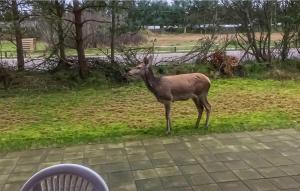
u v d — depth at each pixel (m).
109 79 11.80
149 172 5.14
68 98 10.16
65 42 11.92
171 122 7.51
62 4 11.30
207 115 7.03
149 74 6.55
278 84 11.23
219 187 4.61
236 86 11.01
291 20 12.92
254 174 4.94
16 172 5.33
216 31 13.05
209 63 12.70
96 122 7.74
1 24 11.02
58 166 2.59
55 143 6.49
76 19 11.52
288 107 8.40
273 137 6.41
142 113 8.34
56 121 7.98
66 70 11.92
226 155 5.66
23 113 8.76
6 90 11.02
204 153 5.78
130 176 5.04
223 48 12.91
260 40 13.19
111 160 5.64
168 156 5.71
